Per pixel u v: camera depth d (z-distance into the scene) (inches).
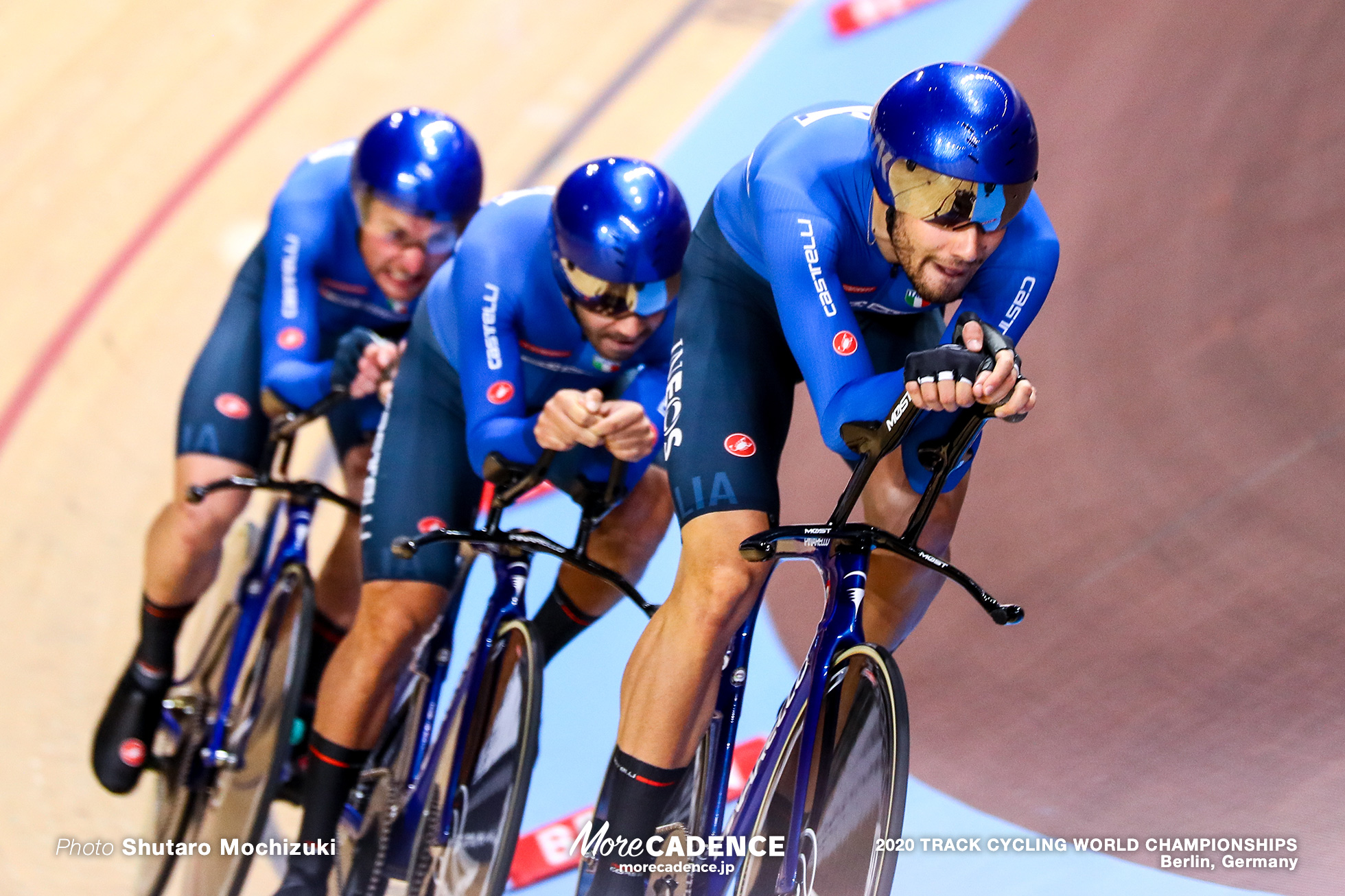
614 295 302.2
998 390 213.9
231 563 494.3
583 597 369.1
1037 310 276.4
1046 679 407.2
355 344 336.5
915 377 218.4
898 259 252.8
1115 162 623.8
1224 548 419.8
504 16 953.5
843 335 256.5
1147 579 422.3
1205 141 604.7
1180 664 390.3
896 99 244.4
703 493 274.8
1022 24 777.6
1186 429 469.4
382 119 374.9
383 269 373.4
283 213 415.8
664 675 275.0
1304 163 561.0
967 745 397.1
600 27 928.9
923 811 378.3
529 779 295.7
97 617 582.9
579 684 494.0
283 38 943.0
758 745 443.2
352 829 360.5
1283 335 486.6
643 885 283.0
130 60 921.5
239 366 438.6
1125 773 363.6
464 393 331.3
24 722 525.7
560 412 275.4
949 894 341.4
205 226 800.9
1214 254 538.3
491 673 330.6
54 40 933.8
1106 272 560.4
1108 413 491.2
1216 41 663.8
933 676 428.5
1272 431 452.1
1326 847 319.3
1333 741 345.4
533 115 865.5
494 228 344.2
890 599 301.0
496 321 331.3
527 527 573.3
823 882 247.8
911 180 240.2
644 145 820.0
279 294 407.5
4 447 677.3
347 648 362.0
